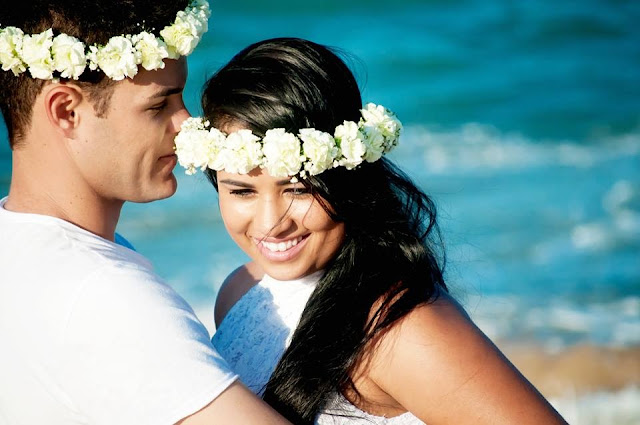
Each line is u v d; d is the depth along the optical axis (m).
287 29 25.25
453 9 26.56
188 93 15.86
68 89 3.34
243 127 3.49
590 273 11.40
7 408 3.27
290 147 3.33
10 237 3.35
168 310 3.11
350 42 24.62
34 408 3.20
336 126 3.53
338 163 3.46
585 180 15.77
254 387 3.82
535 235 12.82
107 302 3.08
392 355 3.37
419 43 24.48
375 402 3.51
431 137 19.27
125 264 3.22
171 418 2.99
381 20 25.75
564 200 14.59
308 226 3.53
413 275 3.53
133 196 3.61
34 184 3.47
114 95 3.41
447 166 16.95
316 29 25.36
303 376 3.50
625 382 8.62
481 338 3.36
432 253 3.85
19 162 3.50
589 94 21.66
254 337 3.92
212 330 9.74
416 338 3.33
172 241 12.49
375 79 22.77
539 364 9.01
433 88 22.22
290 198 3.51
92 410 3.10
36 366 3.15
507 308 10.38
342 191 3.52
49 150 3.42
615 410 8.09
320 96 3.49
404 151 18.16
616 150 17.94
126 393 3.03
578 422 7.93
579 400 8.30
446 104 21.33
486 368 3.27
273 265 3.65
